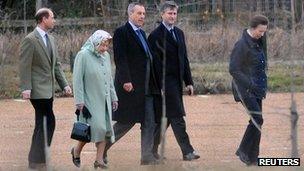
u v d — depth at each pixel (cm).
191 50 5947
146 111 3103
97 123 2925
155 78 3125
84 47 2986
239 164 2741
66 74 6038
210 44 5831
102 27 7319
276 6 4478
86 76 2950
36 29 2997
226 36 4250
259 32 2945
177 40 3188
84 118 2942
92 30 7300
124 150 3325
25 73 2959
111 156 3053
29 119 4562
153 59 3127
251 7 3441
